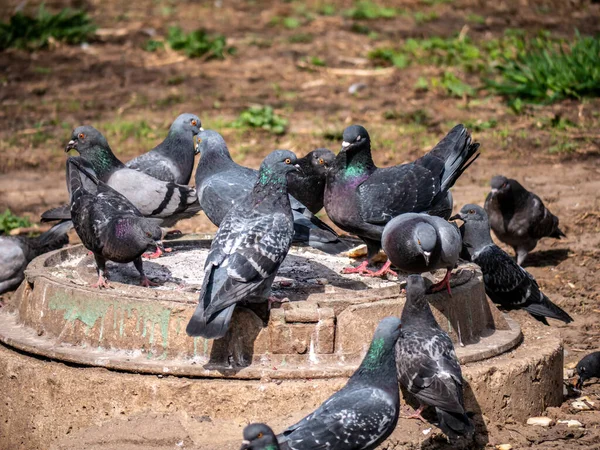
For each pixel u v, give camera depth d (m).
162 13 27.62
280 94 19.39
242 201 7.48
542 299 9.46
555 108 17.53
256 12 27.89
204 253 9.49
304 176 10.82
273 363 7.27
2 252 10.28
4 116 18.17
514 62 19.03
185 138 11.63
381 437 6.27
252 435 5.62
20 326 8.10
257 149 15.52
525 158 15.03
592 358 8.38
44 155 15.93
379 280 8.54
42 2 28.11
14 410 7.52
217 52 22.48
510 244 11.62
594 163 14.71
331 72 21.08
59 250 9.09
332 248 8.09
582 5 27.45
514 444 7.14
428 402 6.74
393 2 28.67
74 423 7.26
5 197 13.99
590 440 7.24
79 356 7.35
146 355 7.34
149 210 10.41
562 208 13.03
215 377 7.16
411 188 8.87
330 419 6.12
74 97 19.52
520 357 7.77
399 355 6.96
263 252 7.06
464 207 9.87
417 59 21.77
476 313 8.09
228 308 6.84
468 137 9.30
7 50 23.31
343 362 7.33
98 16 27.03
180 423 7.00
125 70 21.64
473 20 25.98
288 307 7.39
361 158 8.92
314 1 29.16
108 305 7.43
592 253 11.84
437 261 7.78
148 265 8.95
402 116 17.42
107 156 10.65
